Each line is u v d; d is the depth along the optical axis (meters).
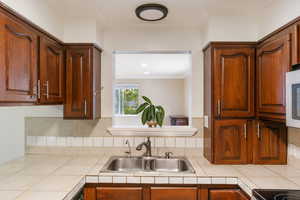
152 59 3.77
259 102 1.81
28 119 2.23
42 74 1.59
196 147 2.21
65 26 1.97
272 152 1.88
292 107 1.25
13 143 2.08
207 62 2.04
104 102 2.25
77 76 1.96
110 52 2.25
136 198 1.61
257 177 1.56
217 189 1.59
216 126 1.88
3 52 1.17
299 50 1.31
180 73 5.77
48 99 1.68
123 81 6.59
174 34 2.24
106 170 1.72
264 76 1.72
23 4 1.34
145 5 1.69
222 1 1.64
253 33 1.87
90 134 2.23
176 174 1.63
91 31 1.97
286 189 1.32
